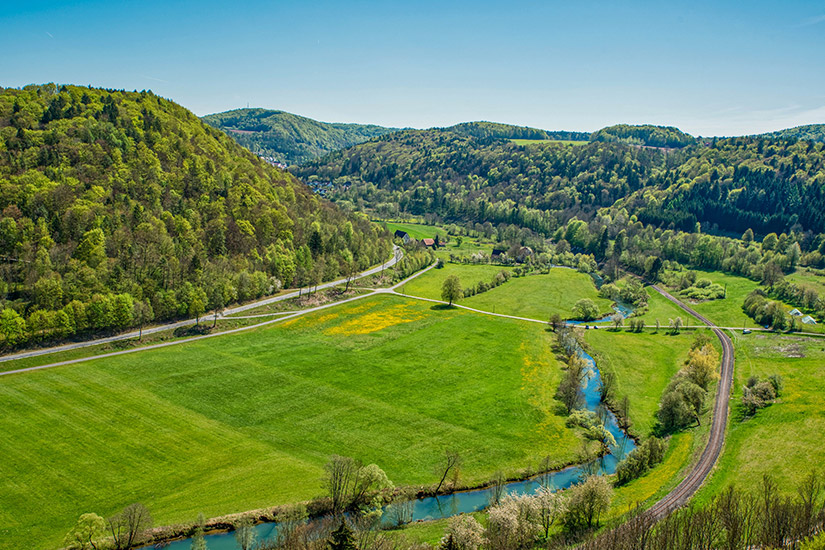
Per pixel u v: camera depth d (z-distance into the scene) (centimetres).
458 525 5803
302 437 8431
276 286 15588
